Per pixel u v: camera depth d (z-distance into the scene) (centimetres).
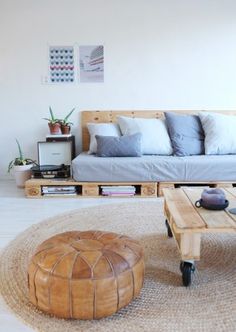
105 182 327
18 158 383
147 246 217
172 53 383
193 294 161
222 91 390
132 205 303
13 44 382
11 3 372
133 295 148
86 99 395
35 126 400
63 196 331
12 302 155
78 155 375
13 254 204
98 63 387
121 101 395
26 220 266
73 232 170
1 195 341
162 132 361
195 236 162
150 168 319
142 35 379
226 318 143
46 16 376
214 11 372
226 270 185
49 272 139
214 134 346
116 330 136
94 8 374
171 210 181
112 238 162
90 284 135
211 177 317
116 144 339
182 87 390
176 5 372
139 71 388
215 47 380
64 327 137
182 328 137
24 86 392
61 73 389
